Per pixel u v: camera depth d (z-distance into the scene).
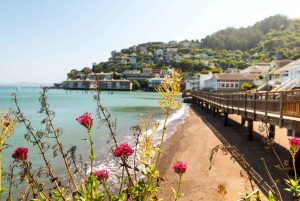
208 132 16.83
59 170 8.64
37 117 28.11
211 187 7.43
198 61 173.62
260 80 53.66
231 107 16.59
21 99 65.44
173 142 13.88
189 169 9.10
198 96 42.88
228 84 67.69
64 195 2.54
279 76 47.59
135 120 24.47
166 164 9.87
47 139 14.23
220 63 168.25
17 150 2.37
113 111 34.88
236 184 7.51
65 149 11.69
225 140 13.86
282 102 8.94
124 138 14.49
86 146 12.49
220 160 9.96
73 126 20.33
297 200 2.58
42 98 2.55
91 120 2.35
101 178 2.29
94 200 2.20
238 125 19.58
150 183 2.30
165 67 171.12
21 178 2.41
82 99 70.50
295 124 7.69
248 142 13.09
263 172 8.21
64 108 41.75
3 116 2.23
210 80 74.69
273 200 2.54
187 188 7.47
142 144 2.63
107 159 10.16
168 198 6.85
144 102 57.09
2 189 2.12
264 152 10.88
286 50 162.25
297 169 7.74
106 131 17.05
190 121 23.41
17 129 18.66
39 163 9.54
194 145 12.99
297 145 2.58
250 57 180.75
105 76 162.12
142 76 156.00
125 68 177.62
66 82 178.50
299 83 28.67
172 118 26.42
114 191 6.73
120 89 148.00
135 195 2.32
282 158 9.81
